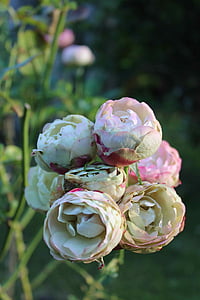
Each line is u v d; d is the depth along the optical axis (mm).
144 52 3000
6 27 1141
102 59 2996
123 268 2342
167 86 3133
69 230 542
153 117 558
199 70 3029
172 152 635
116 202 568
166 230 573
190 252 2516
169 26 2904
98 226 540
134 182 611
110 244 541
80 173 558
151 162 625
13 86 1098
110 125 545
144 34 2938
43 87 945
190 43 2941
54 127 588
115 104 564
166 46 2963
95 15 2938
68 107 998
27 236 2352
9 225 787
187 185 3699
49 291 1990
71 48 1284
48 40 1036
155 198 582
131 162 551
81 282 2064
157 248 577
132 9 2918
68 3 884
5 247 799
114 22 2979
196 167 4211
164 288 2145
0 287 902
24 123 725
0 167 929
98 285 999
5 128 1149
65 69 1314
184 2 2826
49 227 547
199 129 3258
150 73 3080
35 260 2277
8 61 1139
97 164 580
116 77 3053
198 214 3107
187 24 2877
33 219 2475
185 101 3154
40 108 955
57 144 574
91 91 1237
